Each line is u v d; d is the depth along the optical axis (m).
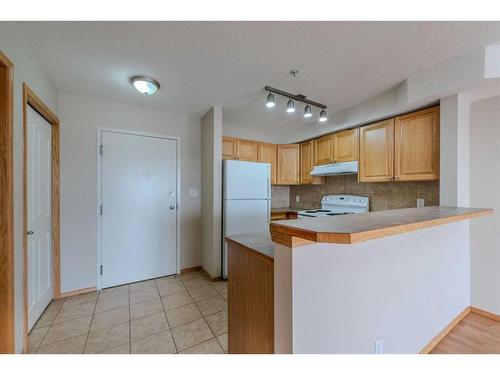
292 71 1.96
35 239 1.92
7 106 1.31
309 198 4.11
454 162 1.91
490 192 2.00
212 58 1.77
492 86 1.75
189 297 2.43
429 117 2.14
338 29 1.43
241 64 1.85
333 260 1.03
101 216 2.61
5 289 1.32
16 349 1.42
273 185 4.34
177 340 1.72
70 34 1.49
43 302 2.09
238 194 2.97
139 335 1.78
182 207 3.14
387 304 1.33
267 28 1.43
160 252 2.98
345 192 3.44
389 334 1.34
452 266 1.91
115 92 2.42
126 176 2.76
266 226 3.18
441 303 1.78
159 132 2.97
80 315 2.06
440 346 1.69
